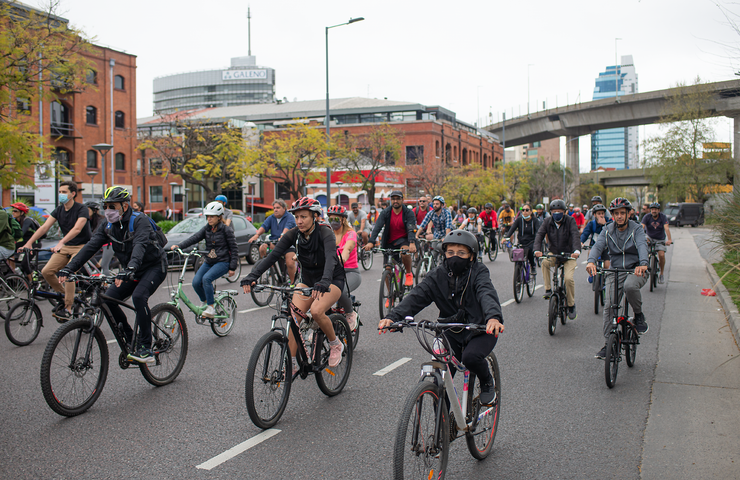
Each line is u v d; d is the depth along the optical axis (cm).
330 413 487
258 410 442
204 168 3225
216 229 753
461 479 371
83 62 1788
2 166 1566
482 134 7381
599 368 631
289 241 502
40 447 414
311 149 3297
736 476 374
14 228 985
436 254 1176
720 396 535
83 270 832
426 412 326
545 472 381
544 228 836
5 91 1584
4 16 1557
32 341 746
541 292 1195
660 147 5166
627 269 599
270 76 15562
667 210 5375
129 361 532
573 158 7556
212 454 404
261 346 439
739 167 1434
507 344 742
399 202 916
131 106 4491
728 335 782
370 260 1639
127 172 4478
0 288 888
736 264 658
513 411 496
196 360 656
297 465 387
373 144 4206
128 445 418
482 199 4881
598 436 441
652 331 815
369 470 380
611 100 6594
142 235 528
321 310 497
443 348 359
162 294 1145
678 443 428
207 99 15862
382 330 349
